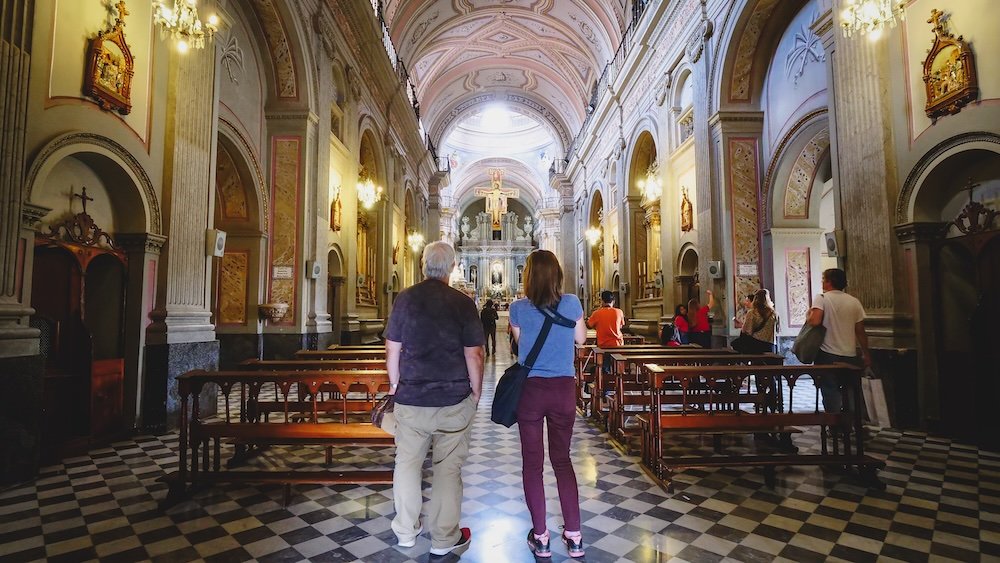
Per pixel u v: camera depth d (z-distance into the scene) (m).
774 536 2.94
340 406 4.98
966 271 5.20
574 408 2.76
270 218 9.09
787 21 8.58
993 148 4.53
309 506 3.45
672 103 11.95
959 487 3.69
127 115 5.18
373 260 15.28
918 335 5.30
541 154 36.28
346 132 11.80
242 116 8.37
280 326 8.93
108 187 5.32
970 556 2.67
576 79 22.06
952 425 5.05
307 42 9.20
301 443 3.68
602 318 7.03
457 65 22.47
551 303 2.77
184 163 5.94
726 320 9.07
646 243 15.48
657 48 12.74
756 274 9.06
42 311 4.77
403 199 18.69
